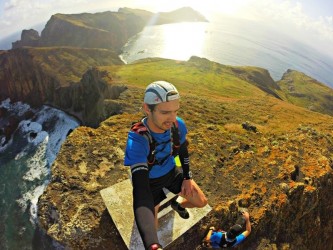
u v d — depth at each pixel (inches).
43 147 3742.6
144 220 124.4
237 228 259.3
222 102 1605.6
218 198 322.7
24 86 5132.9
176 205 221.6
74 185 304.8
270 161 402.0
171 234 230.5
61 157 343.0
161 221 235.8
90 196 292.5
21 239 1982.0
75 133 392.8
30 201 2449.6
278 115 1502.2
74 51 6225.4
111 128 436.1
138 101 1409.9
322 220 409.7
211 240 262.2
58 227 270.4
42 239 1924.2
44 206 291.4
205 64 4559.5
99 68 3277.6
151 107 143.6
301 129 576.7
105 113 1433.3
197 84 3083.2
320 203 402.9
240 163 390.9
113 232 257.6
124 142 378.9
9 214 2246.6
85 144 367.6
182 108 1111.0
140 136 146.3
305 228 372.5
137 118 548.7
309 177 384.2
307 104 7460.6
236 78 4116.6
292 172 381.7
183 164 189.5
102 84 2716.5
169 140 158.9
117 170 329.4
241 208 314.5
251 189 347.6
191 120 916.6
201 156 392.2
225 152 417.1
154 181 174.1
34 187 2731.3
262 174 374.0
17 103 5088.6
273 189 351.9
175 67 4160.9
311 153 438.0
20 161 3366.1
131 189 262.5
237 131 543.5
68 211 277.7
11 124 4562.0
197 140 433.7
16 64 5246.1
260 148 445.4
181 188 195.5
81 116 3848.4
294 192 353.4
